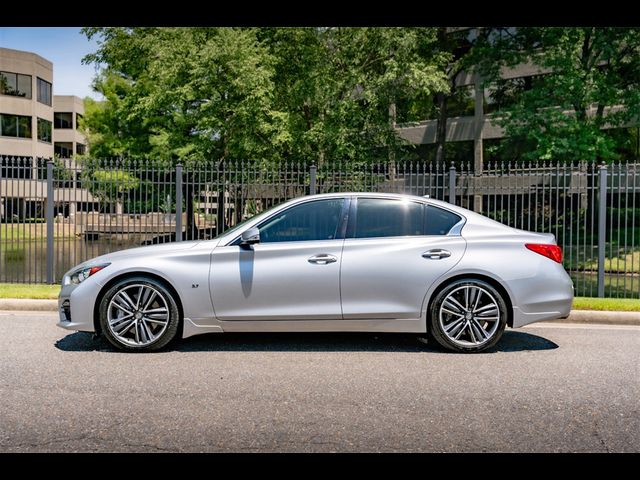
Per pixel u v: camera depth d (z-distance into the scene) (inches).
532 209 991.6
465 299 241.1
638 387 195.6
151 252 242.5
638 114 826.2
